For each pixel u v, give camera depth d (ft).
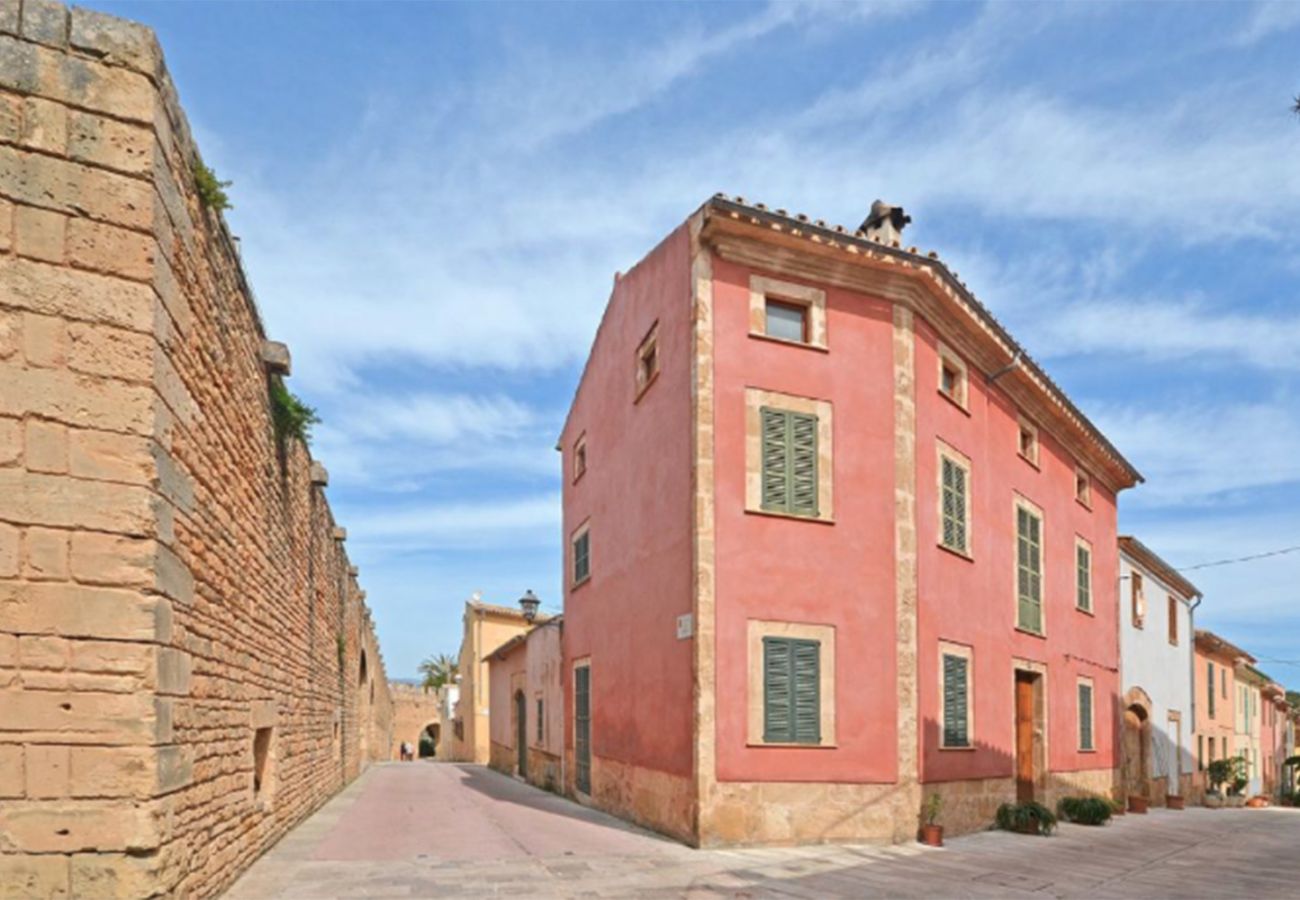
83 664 17.92
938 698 43.70
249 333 30.42
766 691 38.45
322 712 53.52
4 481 17.63
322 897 25.79
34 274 18.31
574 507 65.21
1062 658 60.13
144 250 19.44
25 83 18.66
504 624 128.36
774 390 40.98
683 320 41.70
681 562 40.06
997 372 53.62
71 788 17.53
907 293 44.55
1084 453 68.28
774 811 37.65
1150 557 79.56
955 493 47.98
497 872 30.37
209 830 23.82
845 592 40.75
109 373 18.81
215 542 24.88
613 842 38.22
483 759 121.08
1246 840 48.14
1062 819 54.03
